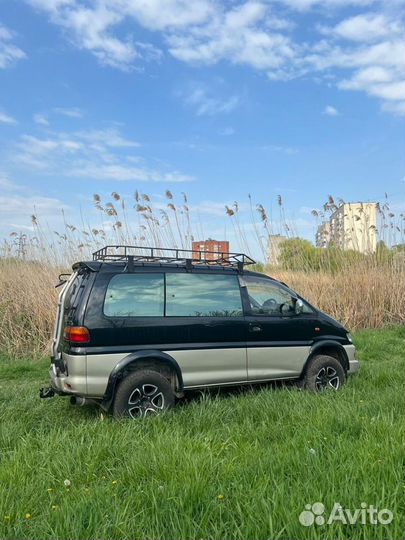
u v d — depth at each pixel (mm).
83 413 5656
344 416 4652
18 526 2863
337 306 12805
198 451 3830
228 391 6297
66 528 2803
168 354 5496
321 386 6496
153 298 5621
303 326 6516
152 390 5305
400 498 2967
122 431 4492
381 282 13148
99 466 3818
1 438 4547
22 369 8656
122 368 5223
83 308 5242
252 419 4992
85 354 5105
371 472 3287
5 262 12172
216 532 2732
